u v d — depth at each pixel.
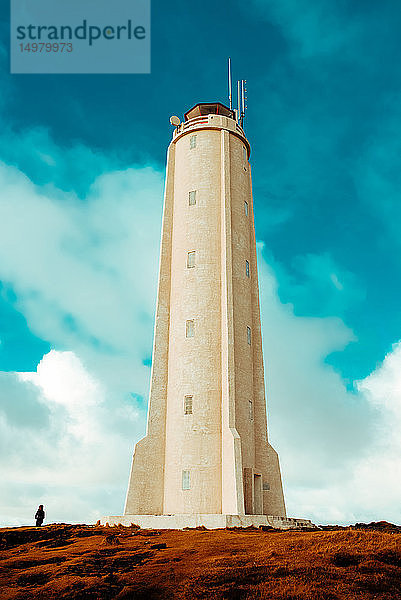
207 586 22.44
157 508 44.00
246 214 54.47
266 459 47.28
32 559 29.53
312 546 26.41
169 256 52.66
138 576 24.67
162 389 47.75
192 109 60.22
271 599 21.06
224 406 44.69
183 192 53.75
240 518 38.12
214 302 48.56
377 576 22.58
